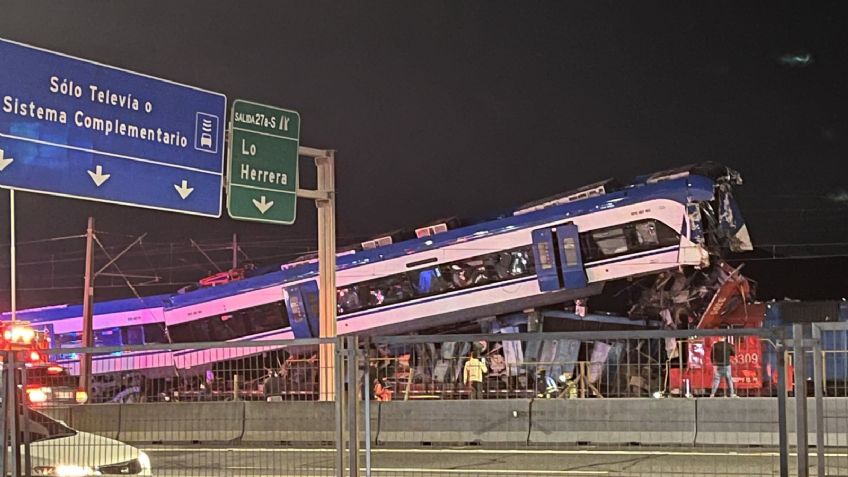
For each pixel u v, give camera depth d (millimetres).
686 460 13086
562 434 14812
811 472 11727
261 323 32469
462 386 16406
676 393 14109
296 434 11367
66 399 12148
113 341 35938
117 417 12211
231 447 11555
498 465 13766
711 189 25938
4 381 8914
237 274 34156
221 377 11906
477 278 28547
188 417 11875
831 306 24469
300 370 12789
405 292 29438
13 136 16891
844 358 9023
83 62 17859
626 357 13969
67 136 17547
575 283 27078
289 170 20953
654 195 26312
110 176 18047
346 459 10672
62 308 39156
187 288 35125
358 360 7852
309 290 31516
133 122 18484
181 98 19219
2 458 8836
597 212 26953
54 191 17281
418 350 16312
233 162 20078
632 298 27062
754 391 13922
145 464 10898
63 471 10172
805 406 7098
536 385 16688
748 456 13008
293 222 20922
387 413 15891
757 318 25266
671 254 26062
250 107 20453
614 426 14000
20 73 17109
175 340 33875
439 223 29469
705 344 13969
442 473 13211
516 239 27953
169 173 18938
